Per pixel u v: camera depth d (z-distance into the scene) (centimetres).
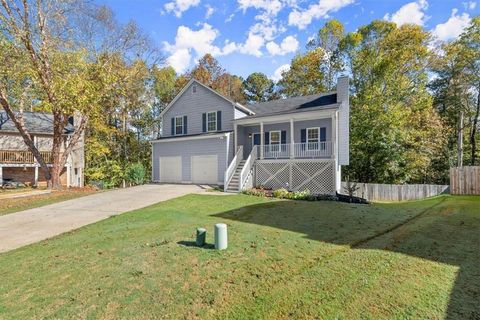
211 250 507
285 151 1706
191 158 1936
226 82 3497
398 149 2136
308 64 3189
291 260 454
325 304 319
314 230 655
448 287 350
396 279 376
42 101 1565
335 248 515
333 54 3148
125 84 2388
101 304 333
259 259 459
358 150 2219
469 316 287
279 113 1652
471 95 2344
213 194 1399
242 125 1920
